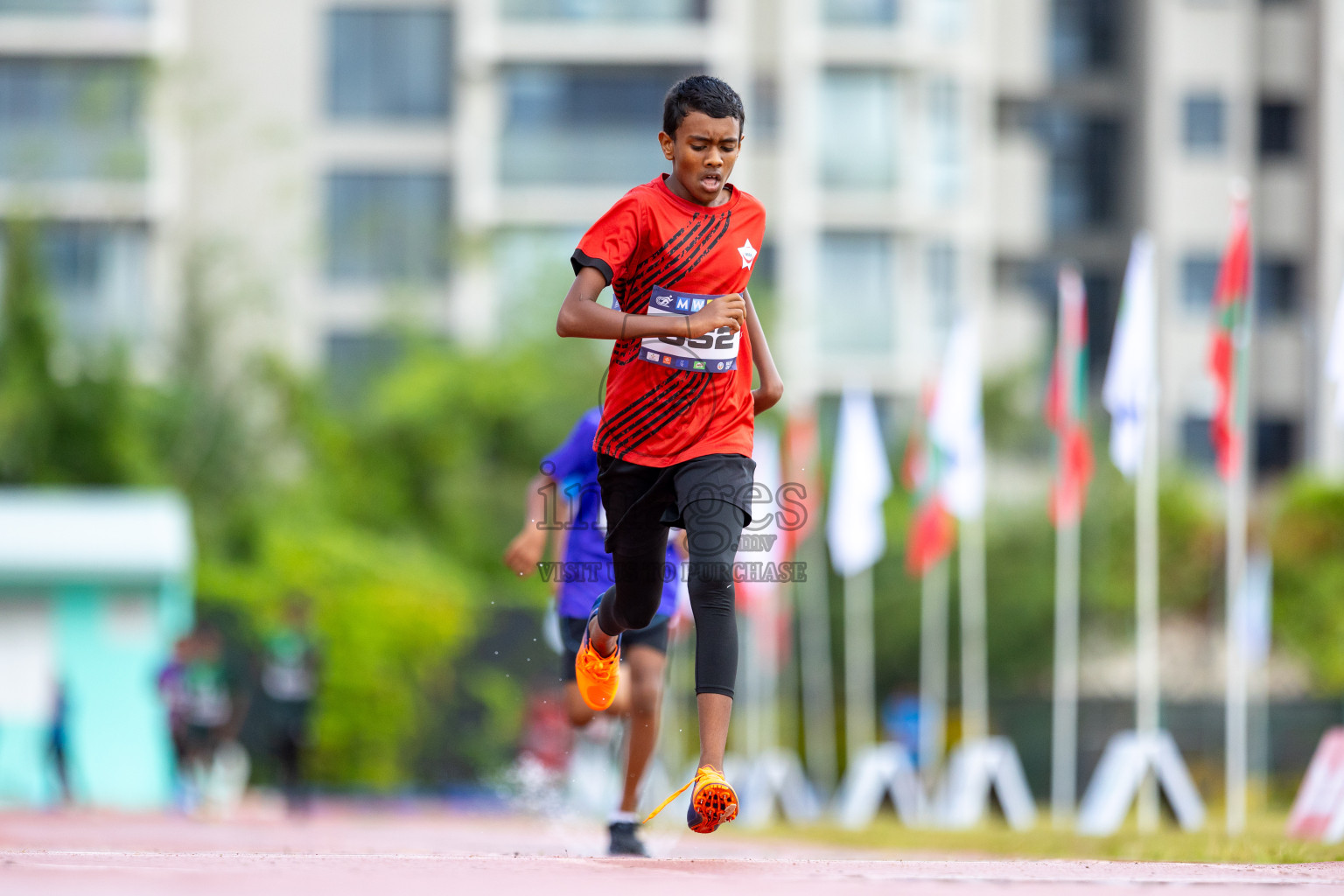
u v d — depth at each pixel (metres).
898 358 141.00
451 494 112.69
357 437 115.25
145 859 14.61
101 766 75.44
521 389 115.38
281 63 141.25
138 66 128.12
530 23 137.62
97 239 133.12
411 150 141.38
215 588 84.06
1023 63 153.12
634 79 139.88
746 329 17.20
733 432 16.97
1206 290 148.62
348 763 84.88
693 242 16.81
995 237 152.38
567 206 138.12
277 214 136.50
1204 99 149.38
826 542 107.38
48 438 102.62
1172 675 114.06
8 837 32.81
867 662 88.44
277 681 60.22
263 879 12.16
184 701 61.72
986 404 118.44
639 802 25.27
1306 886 13.24
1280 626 117.62
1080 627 110.81
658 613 24.83
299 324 137.00
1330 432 144.12
